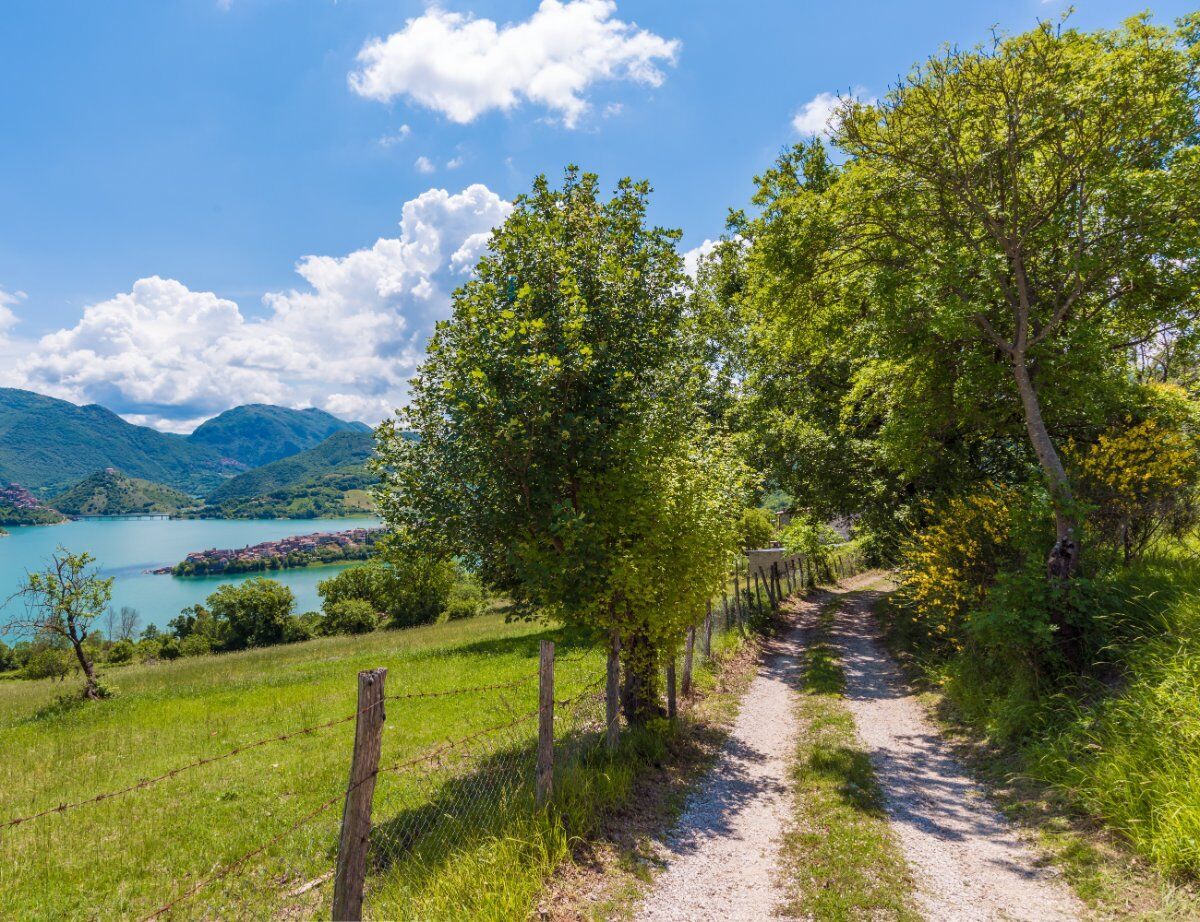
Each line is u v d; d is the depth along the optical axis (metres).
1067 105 10.14
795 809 7.12
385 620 49.88
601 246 9.66
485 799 6.77
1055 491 9.30
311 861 6.49
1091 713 7.06
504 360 7.59
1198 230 9.82
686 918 4.89
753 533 29.00
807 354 19.75
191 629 62.34
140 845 7.22
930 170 11.25
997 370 12.02
